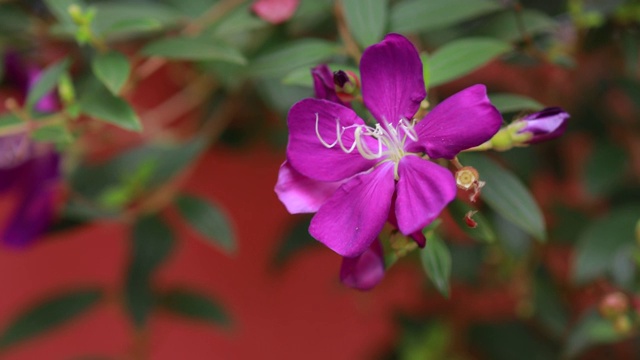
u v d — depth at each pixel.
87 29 0.62
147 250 0.74
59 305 0.79
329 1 0.66
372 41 0.61
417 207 0.54
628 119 0.80
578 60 0.75
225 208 0.89
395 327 0.86
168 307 0.78
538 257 0.77
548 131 0.56
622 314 0.66
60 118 0.64
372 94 0.55
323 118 0.55
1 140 0.71
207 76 0.77
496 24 0.65
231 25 0.65
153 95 0.83
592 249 0.69
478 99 0.53
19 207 0.71
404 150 0.55
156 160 0.73
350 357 0.93
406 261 0.81
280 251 0.80
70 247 0.90
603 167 0.74
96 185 0.76
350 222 0.55
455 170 0.57
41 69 0.74
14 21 0.72
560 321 0.76
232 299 0.91
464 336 0.85
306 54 0.64
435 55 0.60
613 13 0.69
